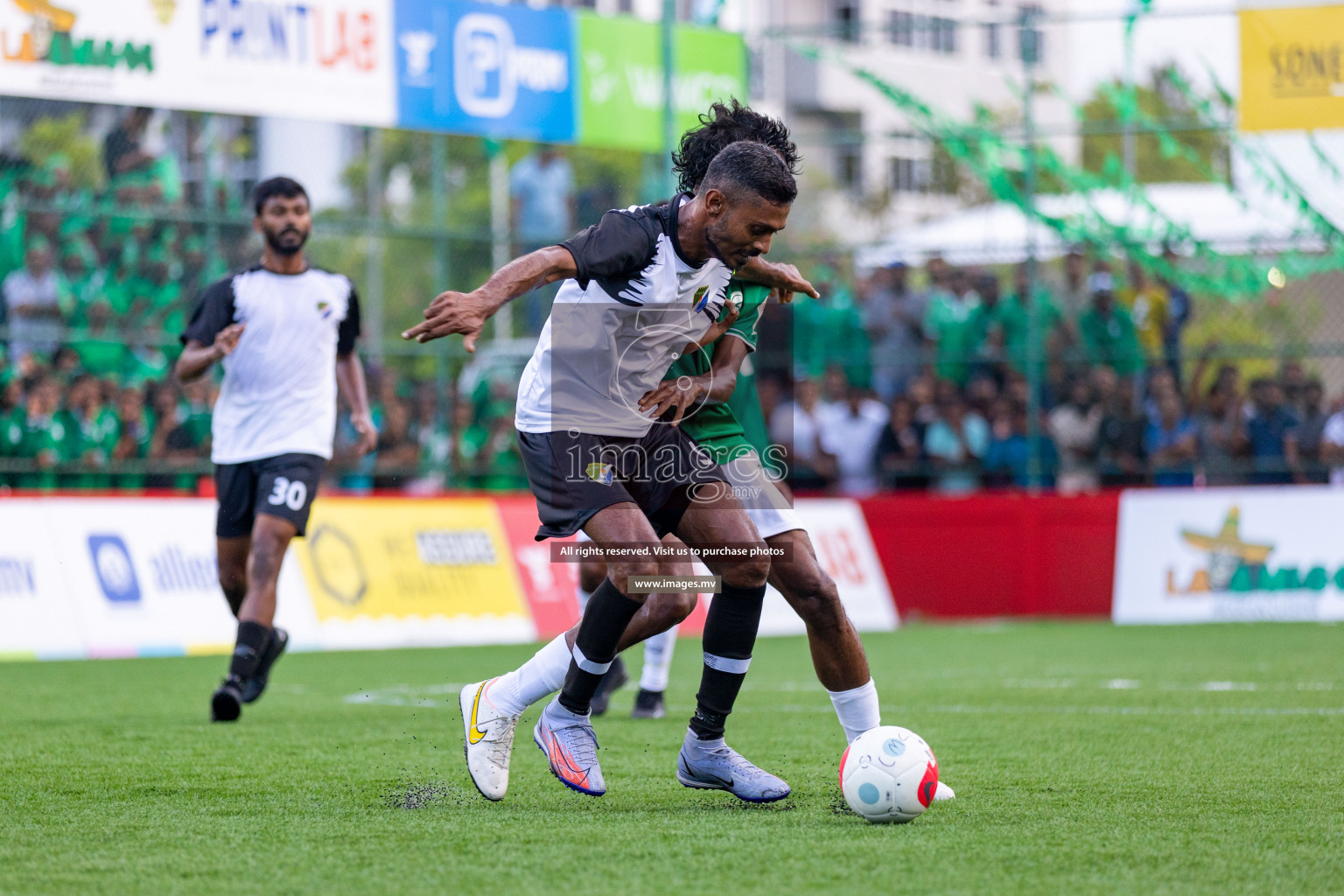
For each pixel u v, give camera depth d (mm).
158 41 37781
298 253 23906
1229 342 48281
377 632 38719
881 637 40875
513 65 42312
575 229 51031
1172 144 46875
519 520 42625
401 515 40312
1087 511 45938
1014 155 46656
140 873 11359
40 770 17062
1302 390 45719
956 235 50719
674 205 14227
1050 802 14492
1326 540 44438
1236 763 17297
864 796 13312
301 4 39438
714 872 11289
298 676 30812
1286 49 43062
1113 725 21156
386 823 13500
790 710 23625
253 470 23562
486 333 50969
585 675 14477
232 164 51188
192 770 17078
